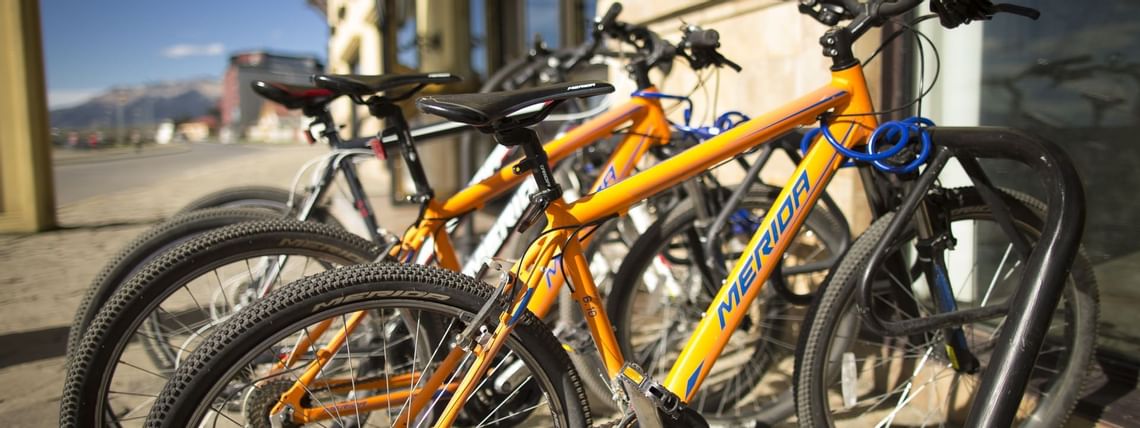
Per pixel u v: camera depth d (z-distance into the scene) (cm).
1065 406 174
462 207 175
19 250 457
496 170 213
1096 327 171
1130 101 186
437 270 137
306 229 165
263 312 124
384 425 202
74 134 2781
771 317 224
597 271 240
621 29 216
